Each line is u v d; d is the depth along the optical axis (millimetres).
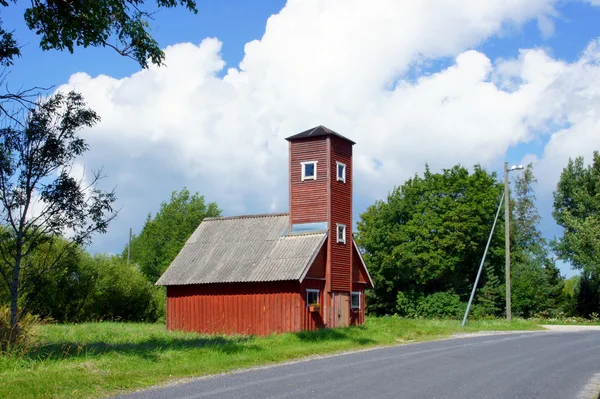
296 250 34656
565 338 29047
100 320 44781
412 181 65938
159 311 53188
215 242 38438
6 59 17844
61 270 41656
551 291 63344
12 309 19891
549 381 15695
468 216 60062
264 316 33812
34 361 16500
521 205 78500
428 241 61094
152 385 14461
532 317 61344
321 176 35938
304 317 33094
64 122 20906
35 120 20547
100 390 13570
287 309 33188
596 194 65188
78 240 21344
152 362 17625
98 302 48375
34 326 21375
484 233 61375
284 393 13312
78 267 45406
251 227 38375
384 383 14883
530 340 27734
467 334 32594
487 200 60594
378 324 34781
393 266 63562
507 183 45188
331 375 16172
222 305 35250
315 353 22078
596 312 60344
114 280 50062
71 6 17875
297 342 25172
